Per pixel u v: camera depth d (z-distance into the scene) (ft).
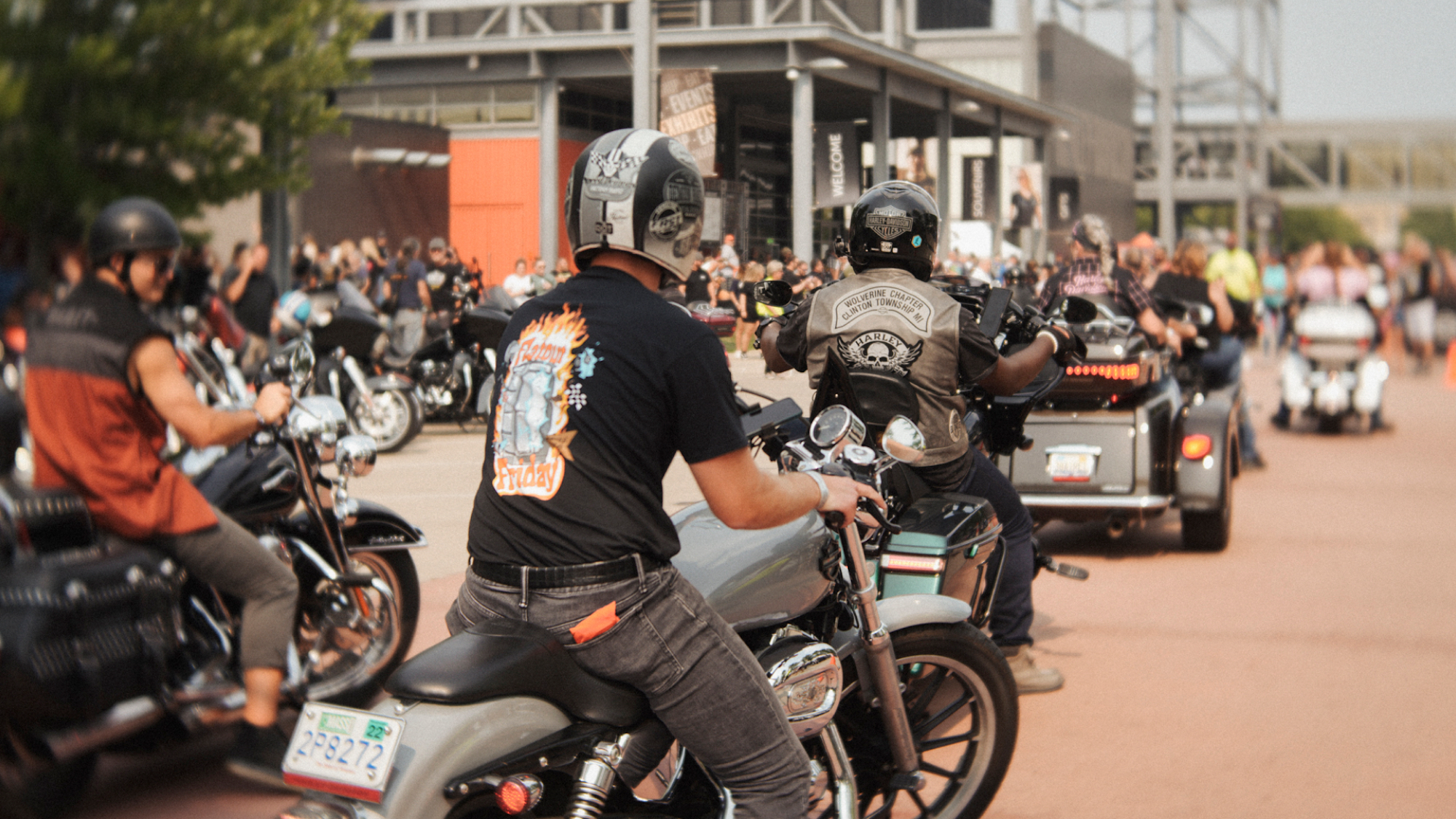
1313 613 22.38
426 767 8.12
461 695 8.32
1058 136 166.61
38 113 33.58
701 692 8.94
